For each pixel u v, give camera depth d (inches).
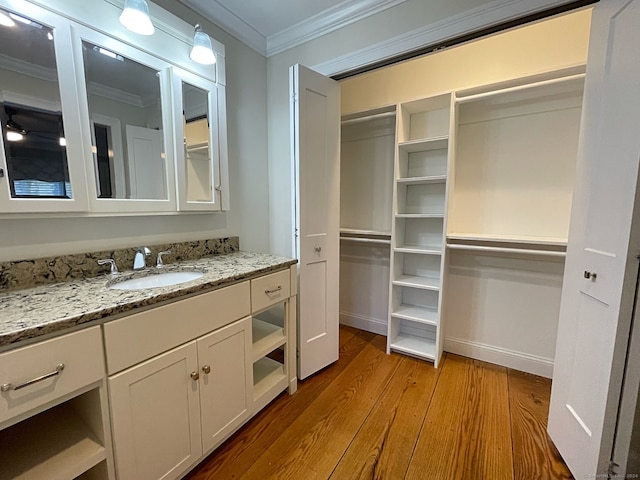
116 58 50.3
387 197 97.7
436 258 90.4
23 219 42.8
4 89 38.8
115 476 36.8
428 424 60.1
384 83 92.9
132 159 53.4
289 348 68.0
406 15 61.6
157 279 55.6
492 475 48.7
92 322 33.2
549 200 73.1
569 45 66.4
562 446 50.2
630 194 36.4
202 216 68.9
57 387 30.8
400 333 98.7
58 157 43.8
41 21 40.9
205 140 65.4
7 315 31.5
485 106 78.1
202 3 64.6
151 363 39.3
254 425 59.8
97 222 51.1
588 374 43.6
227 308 50.4
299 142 66.7
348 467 50.3
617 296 37.9
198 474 48.6
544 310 75.7
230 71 72.7
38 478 31.6
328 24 71.2
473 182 81.8
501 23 52.6
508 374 78.0
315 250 73.4
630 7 37.6
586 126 46.7
